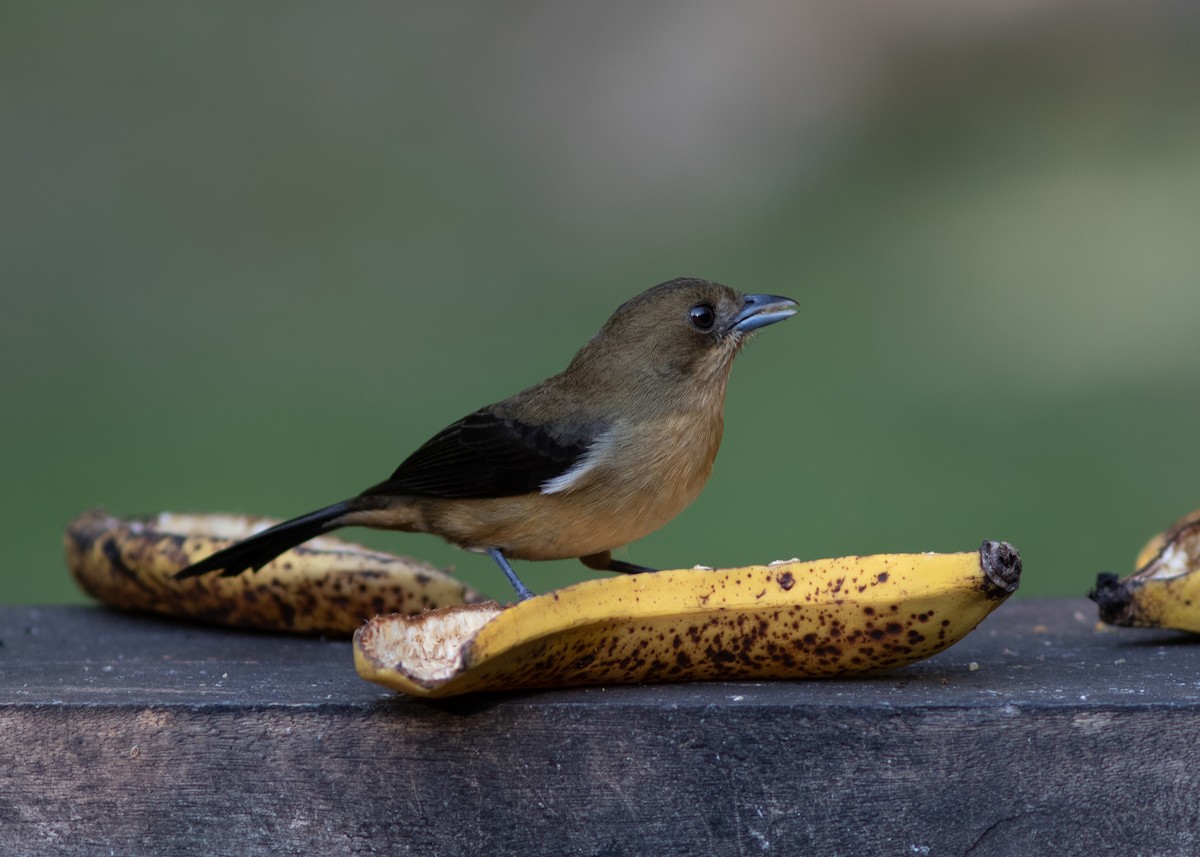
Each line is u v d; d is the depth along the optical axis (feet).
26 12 84.79
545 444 22.53
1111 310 62.13
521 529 22.97
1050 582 39.88
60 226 73.00
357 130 80.12
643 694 16.37
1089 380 54.24
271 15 85.81
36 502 45.16
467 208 76.23
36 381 57.41
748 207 80.84
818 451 48.65
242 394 55.26
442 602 22.77
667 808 15.49
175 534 24.63
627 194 79.56
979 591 16.26
